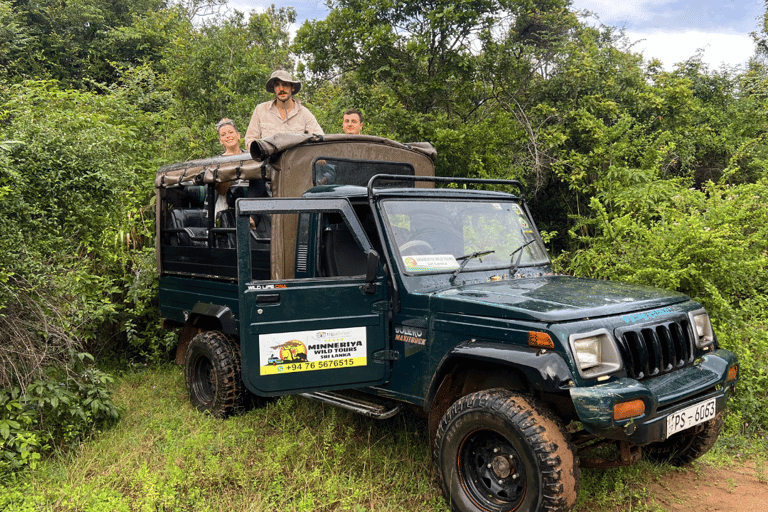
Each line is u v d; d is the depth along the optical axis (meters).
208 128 9.79
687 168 11.72
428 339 3.69
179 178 6.00
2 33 14.38
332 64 12.16
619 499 3.69
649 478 4.03
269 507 3.63
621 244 6.52
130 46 19.12
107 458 4.39
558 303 3.38
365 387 4.14
